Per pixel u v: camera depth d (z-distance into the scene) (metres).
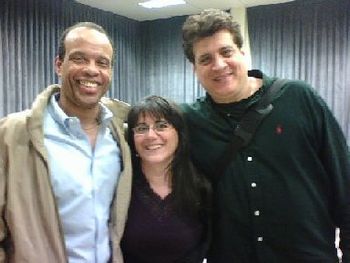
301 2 4.94
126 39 5.72
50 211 1.43
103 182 1.57
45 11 4.59
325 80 4.88
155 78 5.88
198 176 1.71
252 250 1.60
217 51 1.55
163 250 1.65
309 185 1.56
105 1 4.94
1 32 4.17
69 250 1.48
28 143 1.46
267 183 1.56
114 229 1.58
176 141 1.70
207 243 1.71
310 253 1.55
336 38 4.80
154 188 1.71
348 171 1.56
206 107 1.71
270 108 1.58
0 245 1.45
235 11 5.28
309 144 1.56
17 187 1.42
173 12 5.48
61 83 1.61
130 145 1.72
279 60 5.09
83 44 1.55
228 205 1.61
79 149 1.55
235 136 1.60
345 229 1.56
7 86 4.21
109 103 1.75
